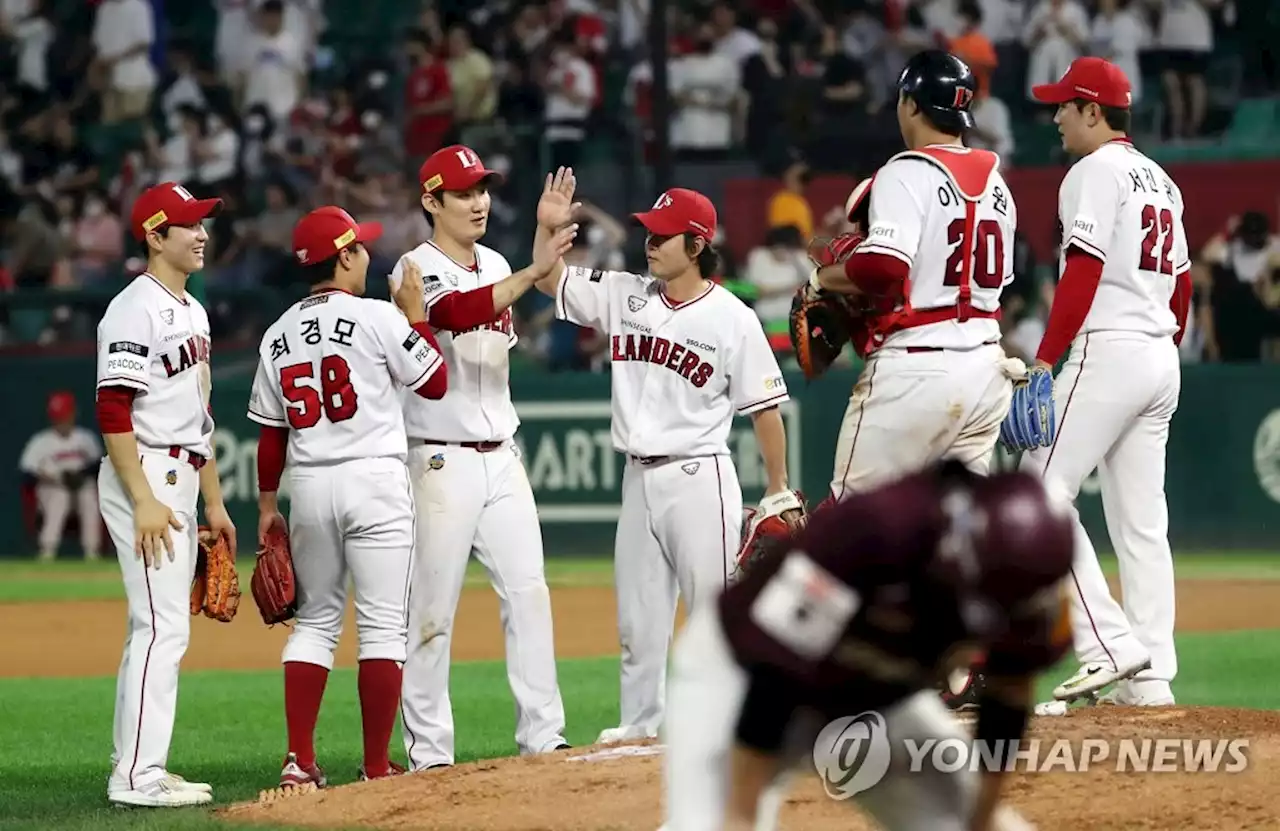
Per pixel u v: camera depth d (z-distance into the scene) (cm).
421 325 2311
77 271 6919
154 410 2248
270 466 2364
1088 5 6919
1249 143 6706
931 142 2148
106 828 2011
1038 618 1128
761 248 6353
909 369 2097
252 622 4725
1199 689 3297
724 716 1180
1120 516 2562
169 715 2248
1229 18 7012
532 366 6191
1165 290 2534
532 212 6431
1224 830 1758
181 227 2269
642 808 1897
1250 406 5688
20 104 7544
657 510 2455
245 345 6162
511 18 7262
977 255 2105
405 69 7356
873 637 1128
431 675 2406
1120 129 2541
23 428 6281
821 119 6569
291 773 2262
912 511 1084
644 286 2470
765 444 2462
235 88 7506
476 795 2012
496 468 2445
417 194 6719
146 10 7519
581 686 3516
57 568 6022
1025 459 2541
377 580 2291
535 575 2464
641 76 6756
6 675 3819
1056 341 2434
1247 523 5691
